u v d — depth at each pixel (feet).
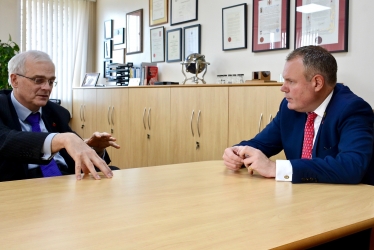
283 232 2.66
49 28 18.28
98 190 3.88
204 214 3.06
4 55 15.17
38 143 4.78
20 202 3.38
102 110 15.81
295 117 5.63
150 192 3.82
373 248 4.05
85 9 19.21
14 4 17.34
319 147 5.17
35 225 2.73
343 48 9.51
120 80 16.67
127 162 14.44
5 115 6.09
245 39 12.00
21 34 17.58
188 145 11.69
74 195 3.65
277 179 4.48
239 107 10.11
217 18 13.00
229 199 3.57
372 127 5.00
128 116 14.29
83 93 17.06
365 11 9.12
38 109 6.83
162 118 12.65
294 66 5.22
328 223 2.88
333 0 9.70
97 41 19.53
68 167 7.02
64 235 2.52
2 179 5.69
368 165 4.58
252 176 4.74
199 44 13.64
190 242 2.43
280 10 10.99
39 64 6.48
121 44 17.85
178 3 14.47
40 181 4.32
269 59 11.42
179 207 3.26
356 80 9.36
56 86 18.62
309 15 10.27
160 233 2.59
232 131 10.32
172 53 14.87
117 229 2.66
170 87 12.26
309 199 3.61
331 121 5.08
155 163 13.05
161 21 15.37
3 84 15.15
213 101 10.84
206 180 4.47
